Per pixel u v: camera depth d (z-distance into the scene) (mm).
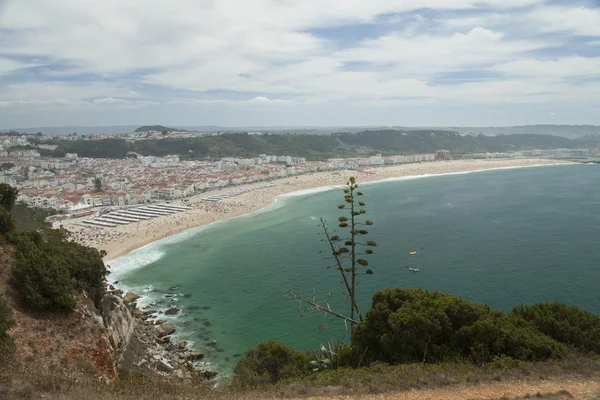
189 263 74312
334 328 44531
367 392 15531
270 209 129500
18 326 21594
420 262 66688
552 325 22641
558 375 16453
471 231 87938
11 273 25688
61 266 27578
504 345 19844
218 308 52844
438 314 21172
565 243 75312
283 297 54906
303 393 15906
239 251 80750
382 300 23750
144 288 61625
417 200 136250
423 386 15742
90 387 15828
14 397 13266
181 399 15797
